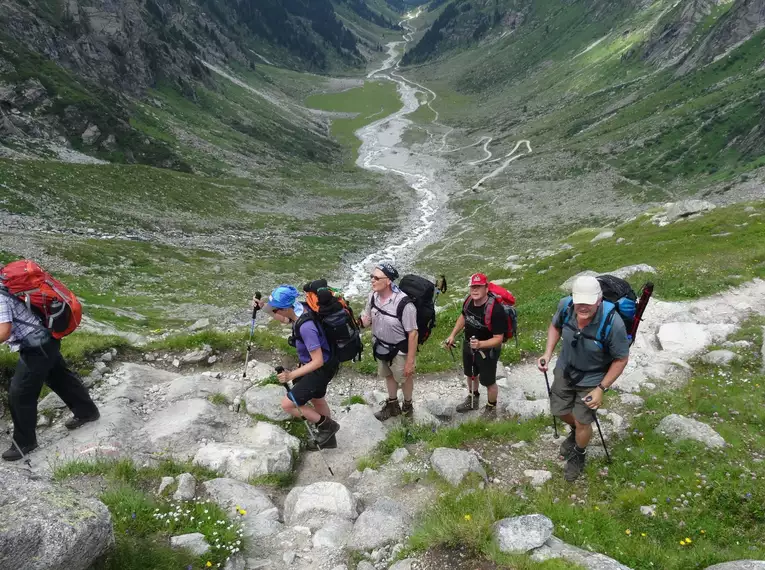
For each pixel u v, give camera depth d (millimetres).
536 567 4805
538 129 191875
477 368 9719
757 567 4688
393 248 82562
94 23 151625
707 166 120875
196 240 70500
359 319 8953
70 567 4340
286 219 92562
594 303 6457
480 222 99938
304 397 7785
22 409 7742
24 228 55625
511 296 9062
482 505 6016
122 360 12102
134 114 129500
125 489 6348
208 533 5754
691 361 12266
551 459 8125
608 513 6484
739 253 22188
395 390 9539
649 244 34281
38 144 92812
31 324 7504
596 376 6957
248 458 7828
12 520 4305
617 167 132625
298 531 6195
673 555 5590
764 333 12711
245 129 170875
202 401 9859
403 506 6699
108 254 51438
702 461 7730
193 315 37812
